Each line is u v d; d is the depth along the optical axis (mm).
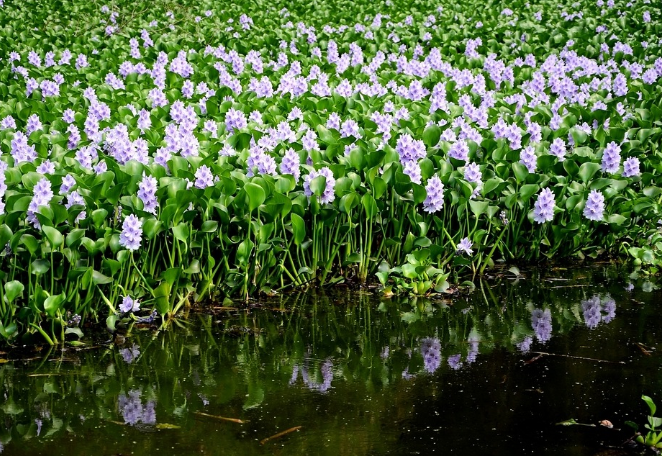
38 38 10727
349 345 4336
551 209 5281
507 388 3781
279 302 4973
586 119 6969
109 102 7324
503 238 5676
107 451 3215
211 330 4531
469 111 6617
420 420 3477
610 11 14039
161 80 8305
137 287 4648
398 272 5172
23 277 4422
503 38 11828
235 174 4949
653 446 3254
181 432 3369
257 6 14266
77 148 5590
